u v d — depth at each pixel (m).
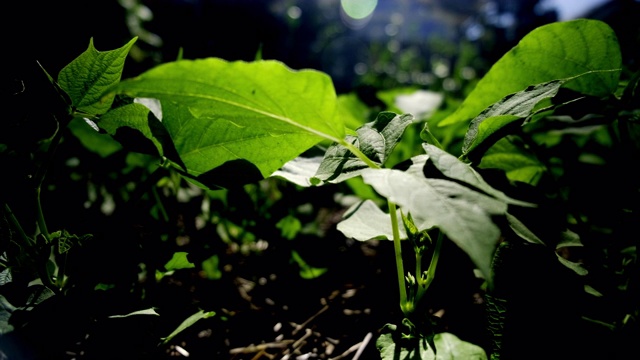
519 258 0.20
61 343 0.16
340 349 0.24
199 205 0.34
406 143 0.46
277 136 0.18
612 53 0.21
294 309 0.28
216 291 0.28
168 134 0.19
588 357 0.17
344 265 0.32
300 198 0.37
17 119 0.19
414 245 0.18
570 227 0.24
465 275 0.27
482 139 0.18
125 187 0.33
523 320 0.18
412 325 0.18
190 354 0.23
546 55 0.22
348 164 0.17
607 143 0.31
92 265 0.19
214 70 0.14
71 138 0.32
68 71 0.19
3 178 0.19
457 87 1.24
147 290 0.22
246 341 0.25
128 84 0.13
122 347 0.18
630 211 0.21
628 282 0.19
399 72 2.03
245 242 0.33
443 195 0.14
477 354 0.18
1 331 0.16
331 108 0.15
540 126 0.32
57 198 0.27
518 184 0.21
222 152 0.19
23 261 0.18
